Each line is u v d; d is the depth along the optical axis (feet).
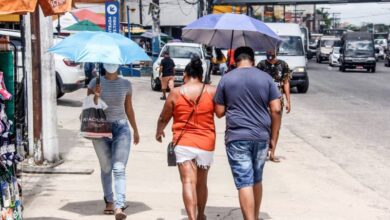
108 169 31.55
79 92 99.40
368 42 190.29
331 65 222.48
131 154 48.11
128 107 31.42
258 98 27.58
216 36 34.37
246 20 31.65
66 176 40.60
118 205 30.14
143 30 180.24
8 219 25.80
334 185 39.65
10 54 29.32
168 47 111.75
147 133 58.85
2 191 25.58
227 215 32.30
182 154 27.89
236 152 27.40
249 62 28.45
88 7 166.81
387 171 44.42
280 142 56.29
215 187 38.32
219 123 67.56
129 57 29.50
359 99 98.53
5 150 25.34
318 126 67.36
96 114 30.50
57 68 78.69
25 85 42.16
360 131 63.77
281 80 45.91
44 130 42.68
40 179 39.63
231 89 27.63
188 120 28.02
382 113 79.61
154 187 38.04
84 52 28.81
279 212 33.04
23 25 42.14
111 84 30.66
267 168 44.19
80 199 34.91
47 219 30.86
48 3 27.02
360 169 44.91
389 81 144.97
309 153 50.83
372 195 37.35
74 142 52.85
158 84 106.93
